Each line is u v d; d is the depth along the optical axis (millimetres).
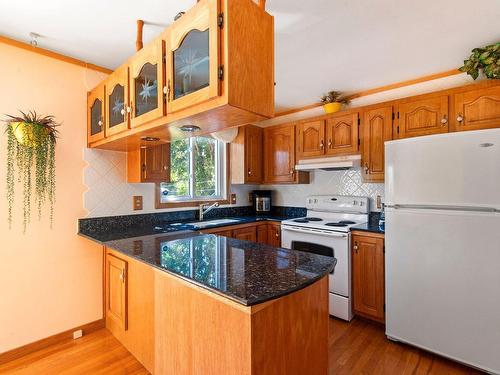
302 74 2461
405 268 1995
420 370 1783
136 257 1439
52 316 2047
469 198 1719
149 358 1654
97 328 2256
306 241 2732
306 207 3406
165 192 2943
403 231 2004
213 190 3453
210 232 2623
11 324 1873
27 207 1927
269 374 1047
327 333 1373
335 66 2295
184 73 1281
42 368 1786
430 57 2146
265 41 1233
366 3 1503
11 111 1863
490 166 1653
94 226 2264
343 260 2449
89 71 2236
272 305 1060
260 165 3559
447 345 1818
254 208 3859
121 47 1989
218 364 1132
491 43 1936
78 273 2176
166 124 1439
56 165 2064
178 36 1274
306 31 1782
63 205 2100
